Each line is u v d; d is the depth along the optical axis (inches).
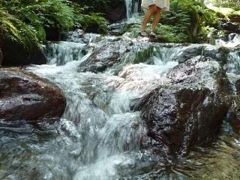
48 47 276.8
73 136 164.9
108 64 249.0
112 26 430.6
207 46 286.5
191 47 283.3
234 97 209.0
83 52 279.7
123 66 248.7
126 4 469.4
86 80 212.4
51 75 217.0
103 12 445.7
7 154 145.0
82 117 176.1
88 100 186.5
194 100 177.5
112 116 179.8
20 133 159.6
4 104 162.9
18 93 167.2
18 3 289.3
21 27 251.6
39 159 144.9
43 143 155.6
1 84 165.5
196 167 150.6
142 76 224.4
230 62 287.4
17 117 163.8
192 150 164.7
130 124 168.7
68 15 323.6
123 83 210.4
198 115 173.9
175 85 185.2
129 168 147.9
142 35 337.7
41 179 134.3
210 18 520.7
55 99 171.0
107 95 196.1
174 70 216.4
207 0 681.6
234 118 196.4
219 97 191.8
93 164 151.3
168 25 430.0
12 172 135.4
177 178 141.7
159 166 150.2
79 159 151.8
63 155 151.0
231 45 475.5
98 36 329.7
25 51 249.3
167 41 375.9
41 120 168.2
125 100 194.4
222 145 174.1
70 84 201.5
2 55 226.5
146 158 155.1
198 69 209.2
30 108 165.5
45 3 303.4
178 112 166.6
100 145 163.0
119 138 164.6
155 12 333.7
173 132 161.2
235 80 234.5
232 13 551.8
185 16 450.3
